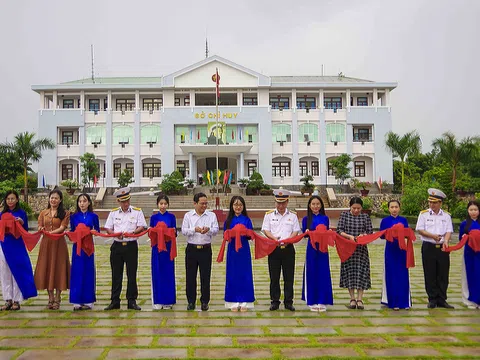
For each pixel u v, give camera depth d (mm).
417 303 7129
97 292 8031
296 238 6578
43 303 7141
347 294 7773
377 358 4648
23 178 38969
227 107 41406
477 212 6957
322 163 42094
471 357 4660
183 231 6793
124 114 41875
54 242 6797
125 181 37688
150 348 4953
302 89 42375
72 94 41969
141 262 11672
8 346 5012
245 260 6750
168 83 41094
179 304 7102
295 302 7242
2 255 6707
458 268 10703
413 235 6691
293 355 4742
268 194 36156
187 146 38688
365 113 42250
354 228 7035
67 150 41438
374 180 41750
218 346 5020
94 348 4953
